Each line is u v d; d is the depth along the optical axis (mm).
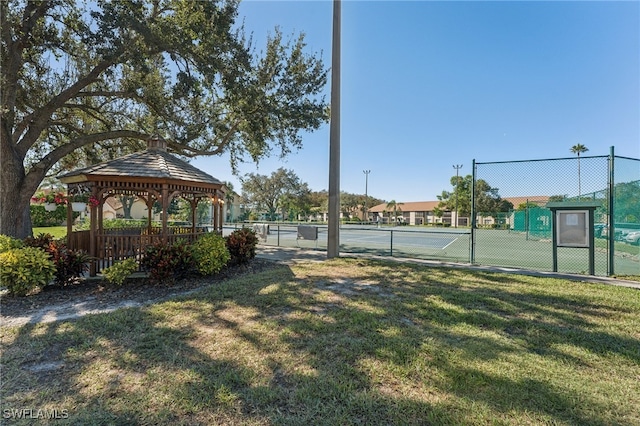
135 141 13719
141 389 2393
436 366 2725
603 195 8195
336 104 9562
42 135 12867
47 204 8789
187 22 9570
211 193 8820
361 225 45406
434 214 54469
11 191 8984
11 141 9062
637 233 9086
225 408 2154
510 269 7500
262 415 2074
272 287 5625
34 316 4219
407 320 3945
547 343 3256
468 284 5875
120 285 5895
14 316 4219
